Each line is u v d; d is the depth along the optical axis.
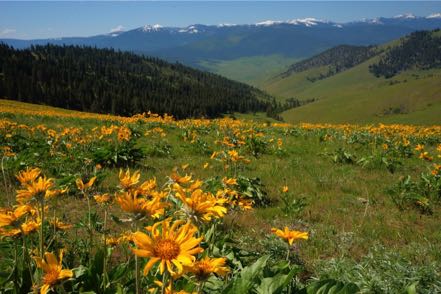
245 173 11.20
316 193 9.75
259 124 26.53
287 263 3.52
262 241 5.90
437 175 9.69
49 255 2.63
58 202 7.03
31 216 3.66
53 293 3.08
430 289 4.41
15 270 3.26
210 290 3.41
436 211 8.70
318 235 6.79
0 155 10.13
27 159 9.30
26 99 105.56
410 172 12.70
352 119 184.38
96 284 3.34
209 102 164.12
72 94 114.50
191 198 2.68
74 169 9.73
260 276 3.37
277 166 12.37
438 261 5.61
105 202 3.80
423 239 6.96
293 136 20.67
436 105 174.00
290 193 9.40
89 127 20.27
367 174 12.09
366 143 17.67
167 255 2.05
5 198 7.23
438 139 20.80
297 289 3.47
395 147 16.38
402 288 4.30
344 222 7.69
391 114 181.25
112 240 4.16
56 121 23.38
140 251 2.03
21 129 16.08
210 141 16.88
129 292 3.11
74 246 4.43
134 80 181.00
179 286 3.13
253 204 8.48
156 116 23.72
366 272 4.72
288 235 3.75
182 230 2.18
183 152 14.05
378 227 7.46
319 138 18.73
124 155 11.02
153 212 2.45
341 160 13.87
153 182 3.68
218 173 10.87
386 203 9.12
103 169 9.89
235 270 3.85
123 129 13.38
